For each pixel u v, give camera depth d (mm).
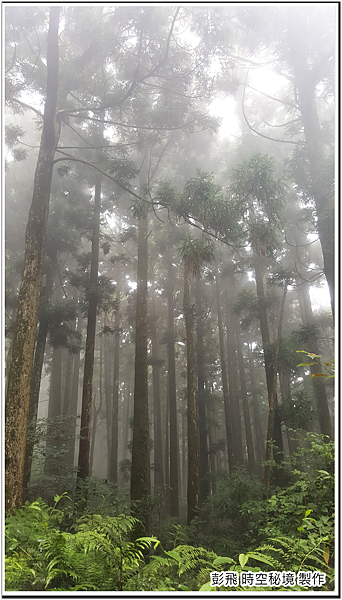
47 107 7363
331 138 10383
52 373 20094
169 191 7738
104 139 14055
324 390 14664
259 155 7020
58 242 14117
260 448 23375
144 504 9281
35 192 6980
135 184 15703
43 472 11484
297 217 14438
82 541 2992
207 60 8898
